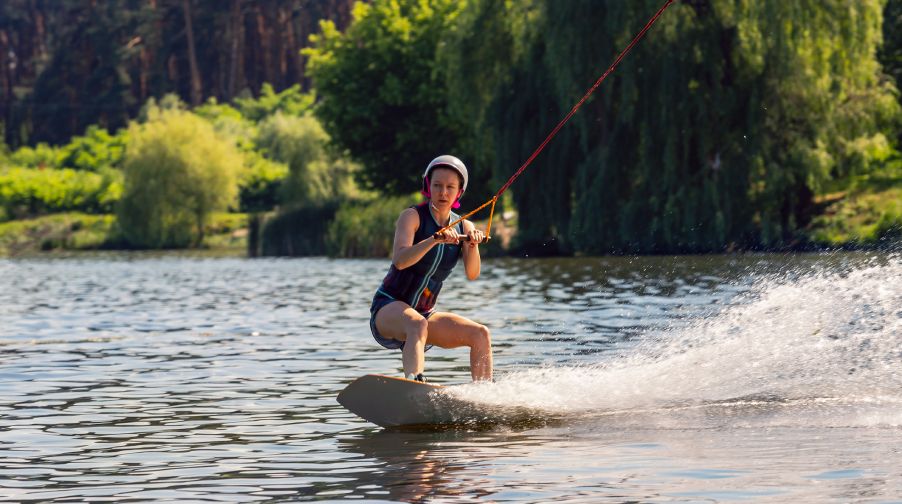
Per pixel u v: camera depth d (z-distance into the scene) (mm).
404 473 8078
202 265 65812
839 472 7660
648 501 7031
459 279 38562
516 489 7469
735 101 48656
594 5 49406
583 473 7930
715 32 48531
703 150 49062
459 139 76125
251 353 17031
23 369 15266
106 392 12922
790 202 50531
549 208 53781
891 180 56125
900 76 64125
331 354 16719
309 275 47906
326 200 85062
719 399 10883
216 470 8383
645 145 49375
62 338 20078
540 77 54219
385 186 83000
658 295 26719
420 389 9938
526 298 28062
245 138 155250
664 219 48781
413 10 79562
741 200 48750
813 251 48062
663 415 10242
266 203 138000
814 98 48500
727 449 8641
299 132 103062
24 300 32750
